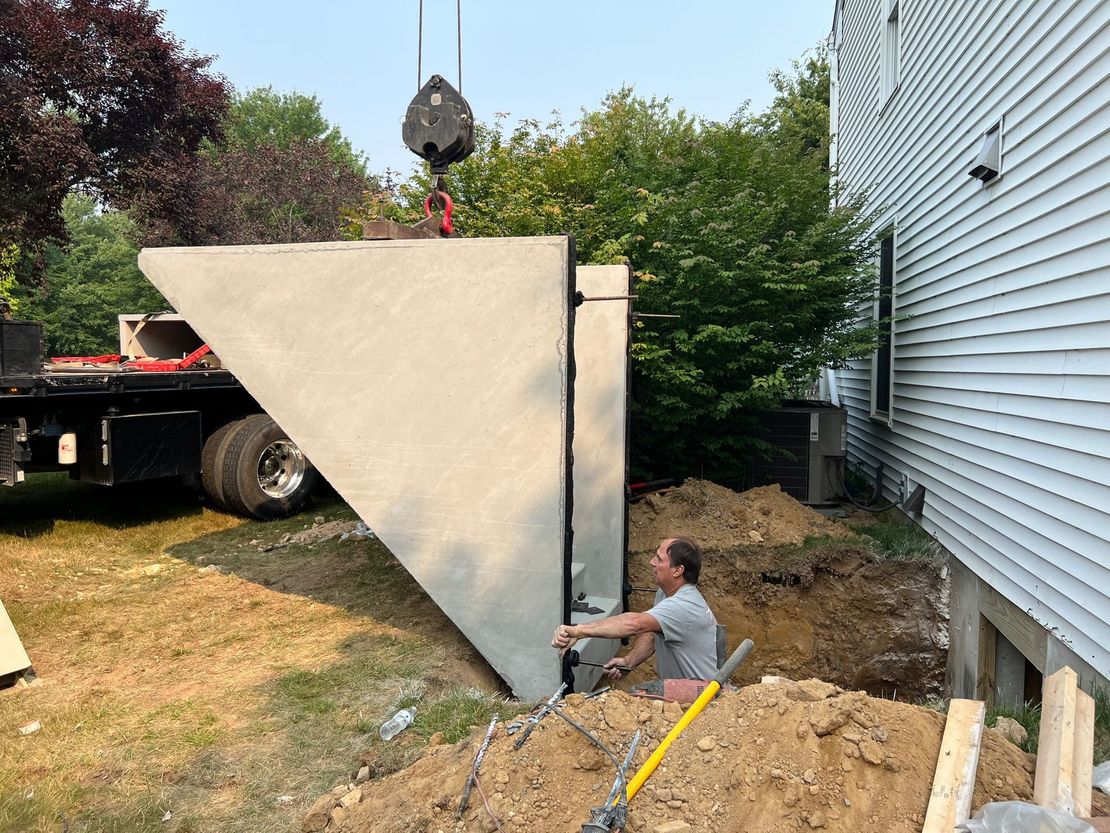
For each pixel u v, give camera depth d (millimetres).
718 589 6547
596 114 14391
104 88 13188
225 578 5801
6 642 4023
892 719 2430
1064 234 4484
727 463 8812
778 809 2168
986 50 5844
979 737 2396
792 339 8547
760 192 8758
